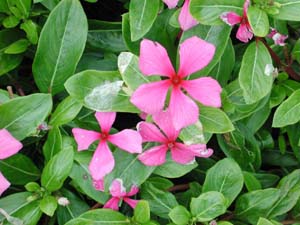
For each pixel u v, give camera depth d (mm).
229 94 247
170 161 231
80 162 227
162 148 221
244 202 238
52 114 234
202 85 206
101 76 223
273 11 226
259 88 228
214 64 232
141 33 234
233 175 228
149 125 216
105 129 218
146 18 235
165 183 238
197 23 234
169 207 230
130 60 216
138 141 215
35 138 251
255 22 220
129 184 224
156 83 206
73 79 220
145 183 235
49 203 222
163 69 207
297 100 237
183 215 219
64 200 224
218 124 219
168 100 216
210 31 235
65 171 218
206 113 220
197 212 218
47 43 243
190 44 207
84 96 220
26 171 242
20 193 226
